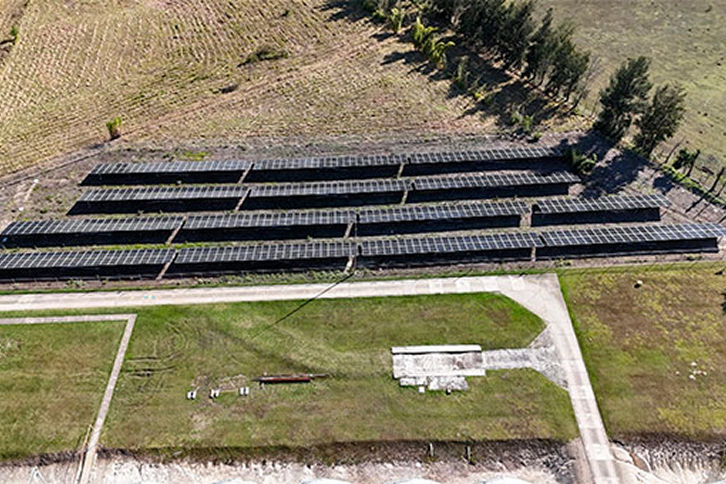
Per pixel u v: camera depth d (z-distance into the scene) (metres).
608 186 56.81
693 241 50.28
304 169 58.16
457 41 83.00
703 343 41.91
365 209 53.97
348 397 39.16
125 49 80.00
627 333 42.72
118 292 46.25
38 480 35.31
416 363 41.03
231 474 35.75
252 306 45.09
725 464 36.16
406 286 46.72
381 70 75.88
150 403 38.75
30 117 66.75
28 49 78.62
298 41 82.56
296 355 41.56
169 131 65.19
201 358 41.41
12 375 40.16
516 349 41.88
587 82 71.88
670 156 61.41
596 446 36.53
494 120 66.88
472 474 35.75
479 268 48.41
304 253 48.69
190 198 54.53
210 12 89.50
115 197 54.41
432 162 58.81
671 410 38.12
